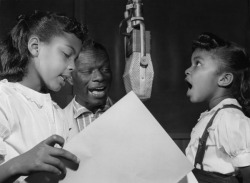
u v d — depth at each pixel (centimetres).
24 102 92
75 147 75
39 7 186
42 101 96
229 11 204
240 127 127
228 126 128
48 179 74
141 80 93
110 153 76
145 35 96
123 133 77
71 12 190
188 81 145
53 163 71
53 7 188
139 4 98
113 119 78
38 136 90
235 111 133
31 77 96
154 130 79
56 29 96
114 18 194
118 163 76
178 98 197
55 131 96
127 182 75
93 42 145
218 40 144
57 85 96
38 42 95
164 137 79
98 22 192
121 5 195
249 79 145
